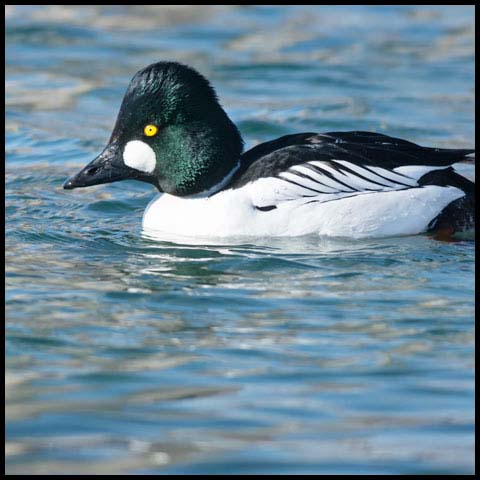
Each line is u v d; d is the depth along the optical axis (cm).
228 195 1424
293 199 1409
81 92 2091
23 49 2275
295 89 2084
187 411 973
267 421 955
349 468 886
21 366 1058
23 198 1620
